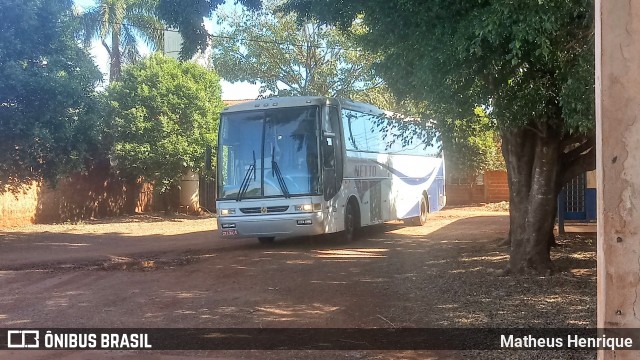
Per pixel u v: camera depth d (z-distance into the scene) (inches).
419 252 522.3
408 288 362.3
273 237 600.7
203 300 343.3
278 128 550.9
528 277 369.7
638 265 131.8
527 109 306.5
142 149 952.3
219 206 556.4
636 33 131.6
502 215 959.0
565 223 641.0
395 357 234.5
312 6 401.7
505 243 530.0
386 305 320.8
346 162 592.1
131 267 466.6
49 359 238.7
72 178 956.6
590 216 617.9
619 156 133.0
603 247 134.9
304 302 333.7
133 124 955.3
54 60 609.3
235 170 556.7
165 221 973.2
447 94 299.4
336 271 431.2
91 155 916.0
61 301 345.4
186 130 991.0
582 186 623.2
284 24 979.3
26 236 725.3
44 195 908.6
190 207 1141.7
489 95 300.0
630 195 132.3
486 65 280.2
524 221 386.9
